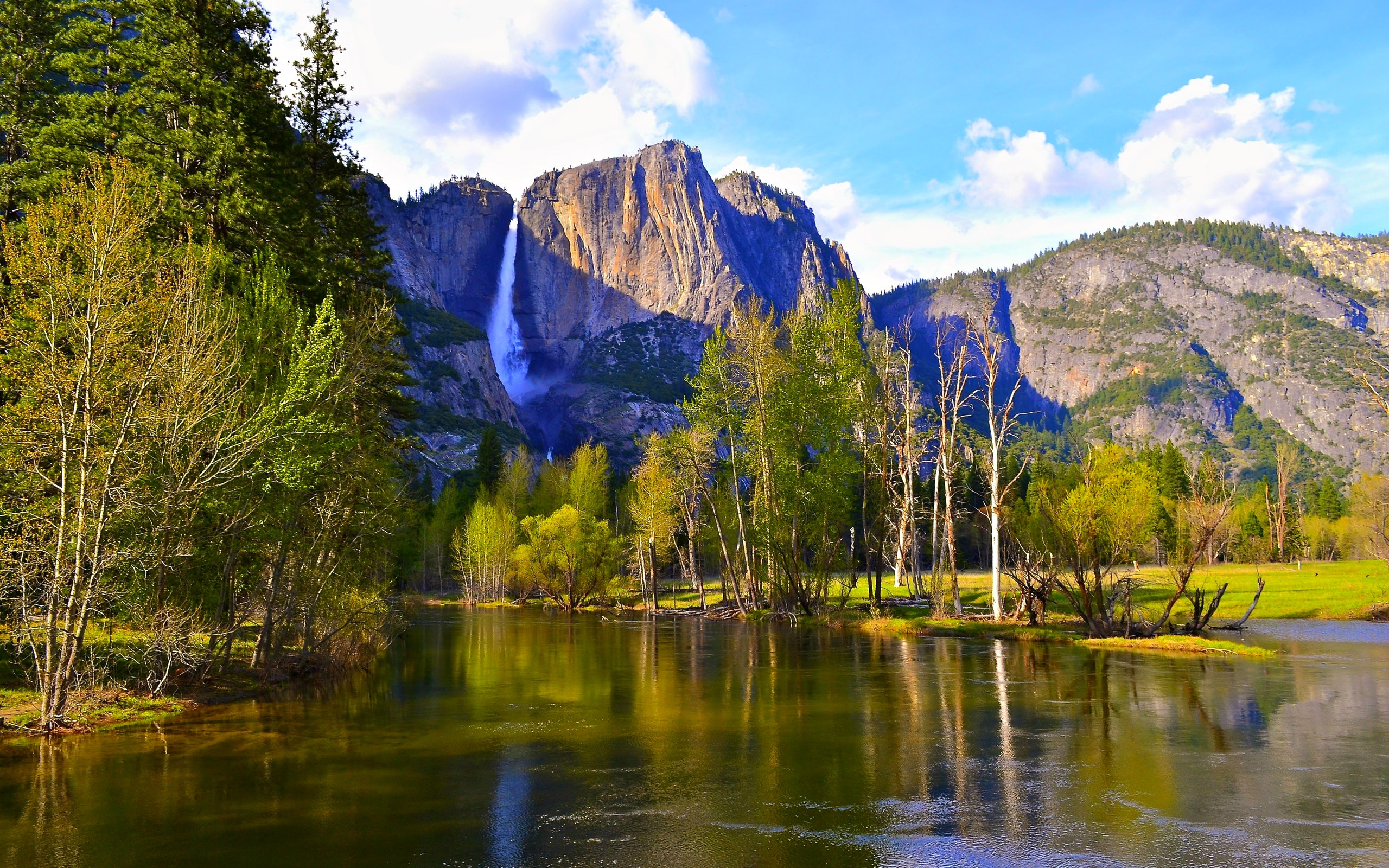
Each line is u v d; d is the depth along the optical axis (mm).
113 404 20188
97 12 35469
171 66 32500
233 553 24922
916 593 62031
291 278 34781
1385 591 56469
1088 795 13344
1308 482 173875
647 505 74062
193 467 21469
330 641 34312
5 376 20469
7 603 19719
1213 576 75000
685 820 12180
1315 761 15516
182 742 18047
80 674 20766
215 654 25875
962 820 12062
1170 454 121688
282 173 36688
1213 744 16969
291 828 11852
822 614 54656
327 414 25891
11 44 35406
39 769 15586
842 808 12727
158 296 21344
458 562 100312
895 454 61906
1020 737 17953
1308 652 33281
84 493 19125
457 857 10625
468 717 21234
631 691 25781
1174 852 10625
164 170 31391
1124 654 33969
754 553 62844
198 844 11172
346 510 28703
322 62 40938
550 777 14820
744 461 62000
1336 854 10516
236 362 23469
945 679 27297
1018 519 48875
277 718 21188
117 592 20766
